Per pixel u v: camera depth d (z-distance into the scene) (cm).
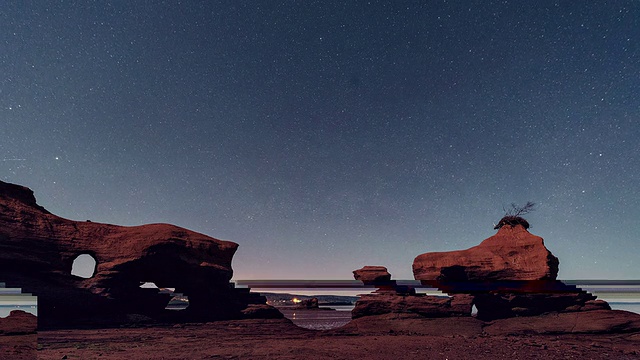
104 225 4225
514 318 3431
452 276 3831
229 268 4694
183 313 4103
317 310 9825
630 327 3000
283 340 2575
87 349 1989
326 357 1812
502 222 4166
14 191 3759
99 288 3797
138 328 3447
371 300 3569
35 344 1712
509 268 3712
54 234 3800
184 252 4244
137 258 3984
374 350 2075
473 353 1984
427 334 3048
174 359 1695
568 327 3144
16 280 3409
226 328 3531
